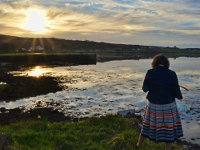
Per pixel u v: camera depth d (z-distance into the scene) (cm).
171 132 473
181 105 1548
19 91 2061
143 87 498
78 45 15688
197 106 1526
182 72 3716
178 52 14900
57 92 2103
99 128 744
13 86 2195
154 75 482
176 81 474
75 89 2250
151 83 484
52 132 690
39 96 1922
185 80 2794
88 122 808
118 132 710
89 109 1505
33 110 1470
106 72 3738
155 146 598
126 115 1215
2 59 5022
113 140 611
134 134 670
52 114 1381
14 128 800
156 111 480
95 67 4666
